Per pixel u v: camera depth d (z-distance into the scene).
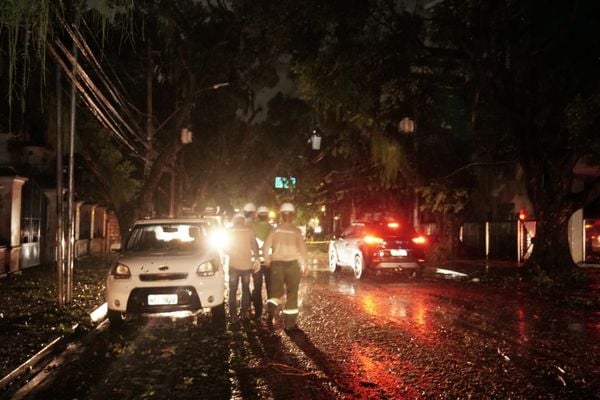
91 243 27.34
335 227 52.91
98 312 11.70
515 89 17.38
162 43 22.67
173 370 7.26
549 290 14.56
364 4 15.62
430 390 6.32
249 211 11.59
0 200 17.39
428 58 18.22
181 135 21.77
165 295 9.59
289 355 7.88
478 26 16.06
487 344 8.48
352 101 16.83
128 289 9.62
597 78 15.16
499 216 25.55
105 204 28.53
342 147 25.39
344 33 16.14
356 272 17.86
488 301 12.90
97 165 23.11
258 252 10.50
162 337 9.22
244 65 21.27
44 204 21.53
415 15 16.66
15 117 19.03
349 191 35.16
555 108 16.42
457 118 25.97
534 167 17.17
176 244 11.25
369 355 7.86
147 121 22.33
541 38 15.37
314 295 13.88
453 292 14.48
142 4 19.78
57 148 11.69
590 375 6.86
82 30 11.21
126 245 10.88
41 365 7.72
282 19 16.39
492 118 21.08
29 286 14.59
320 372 7.05
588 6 14.16
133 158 31.42
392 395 6.17
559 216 17.03
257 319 10.57
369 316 10.87
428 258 24.47
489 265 22.00
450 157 25.59
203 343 8.71
